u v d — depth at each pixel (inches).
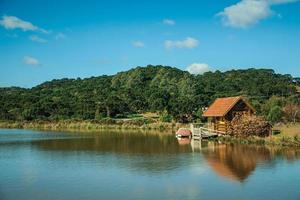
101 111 4992.6
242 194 1069.1
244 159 1610.5
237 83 6850.4
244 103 2610.7
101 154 1862.7
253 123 2215.8
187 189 1129.4
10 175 1354.6
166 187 1155.9
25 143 2442.2
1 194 1098.1
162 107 5068.9
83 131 3686.0
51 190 1136.8
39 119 4960.6
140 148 2091.5
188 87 6363.2
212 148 2020.2
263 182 1200.2
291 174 1300.4
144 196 1060.5
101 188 1152.2
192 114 4242.1
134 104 5393.7
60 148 2138.3
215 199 1025.5
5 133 3422.7
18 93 7101.4
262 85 6225.4
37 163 1608.0
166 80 7628.0
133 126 4033.0
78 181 1248.8
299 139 1959.9
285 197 1037.8
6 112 5265.8
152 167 1476.4
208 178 1268.5
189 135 2731.3
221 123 2620.6
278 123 2758.4
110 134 3201.3
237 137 2271.2
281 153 1745.8
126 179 1268.5
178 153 1856.5
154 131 3582.7
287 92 5999.0
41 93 7219.5
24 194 1096.8
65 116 5027.1
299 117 2856.8
